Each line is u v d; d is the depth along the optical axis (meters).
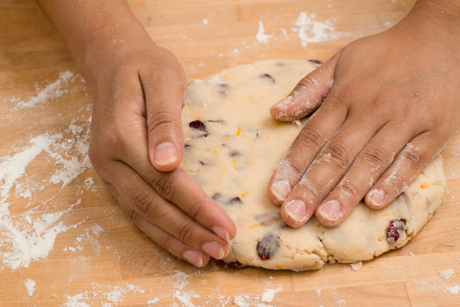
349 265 0.62
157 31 0.76
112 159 0.61
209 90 0.68
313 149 0.62
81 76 0.73
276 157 0.64
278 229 0.61
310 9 0.77
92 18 0.67
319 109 0.64
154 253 0.63
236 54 0.74
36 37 0.75
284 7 0.78
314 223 0.61
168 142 0.57
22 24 0.76
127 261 0.62
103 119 0.61
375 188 0.61
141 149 0.59
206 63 0.73
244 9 0.78
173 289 0.61
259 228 0.61
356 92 0.64
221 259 0.62
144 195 0.59
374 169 0.61
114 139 0.60
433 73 0.64
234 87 0.69
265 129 0.66
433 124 0.63
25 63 0.73
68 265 0.62
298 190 0.60
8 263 0.63
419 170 0.62
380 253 0.62
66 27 0.68
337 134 0.62
